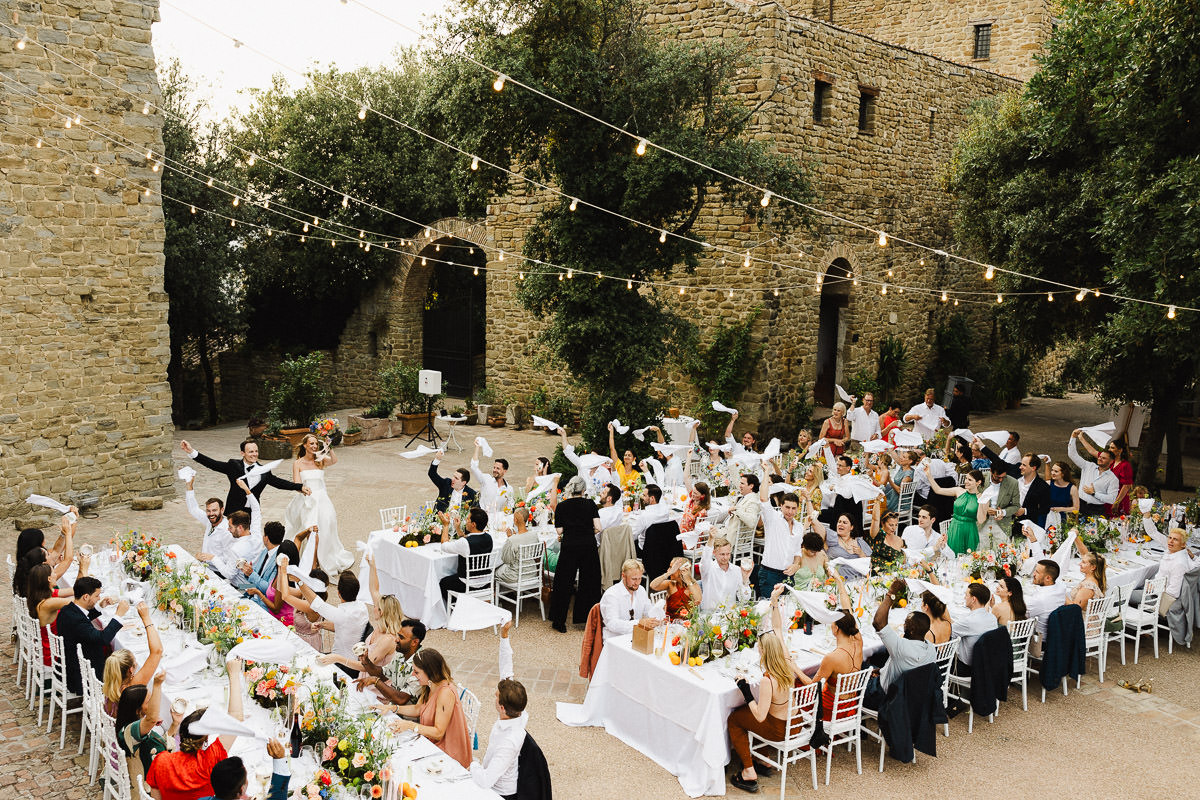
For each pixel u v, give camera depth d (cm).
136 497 1380
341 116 2467
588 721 754
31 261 1227
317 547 988
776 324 1791
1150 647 973
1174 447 1616
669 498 1168
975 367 2456
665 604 817
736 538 1004
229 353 2739
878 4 2709
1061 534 1026
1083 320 1539
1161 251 1102
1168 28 1084
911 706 694
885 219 2061
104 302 1315
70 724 721
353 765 494
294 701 561
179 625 721
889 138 2023
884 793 661
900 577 866
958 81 2211
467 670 842
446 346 2556
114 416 1341
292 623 777
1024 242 1499
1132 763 712
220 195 2327
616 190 1382
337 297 2559
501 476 1113
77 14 1248
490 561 945
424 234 2389
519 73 1247
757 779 672
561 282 1430
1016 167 1639
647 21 1781
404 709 600
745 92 1680
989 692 762
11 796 612
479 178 1397
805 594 791
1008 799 655
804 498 1052
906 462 1263
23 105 1202
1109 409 2519
